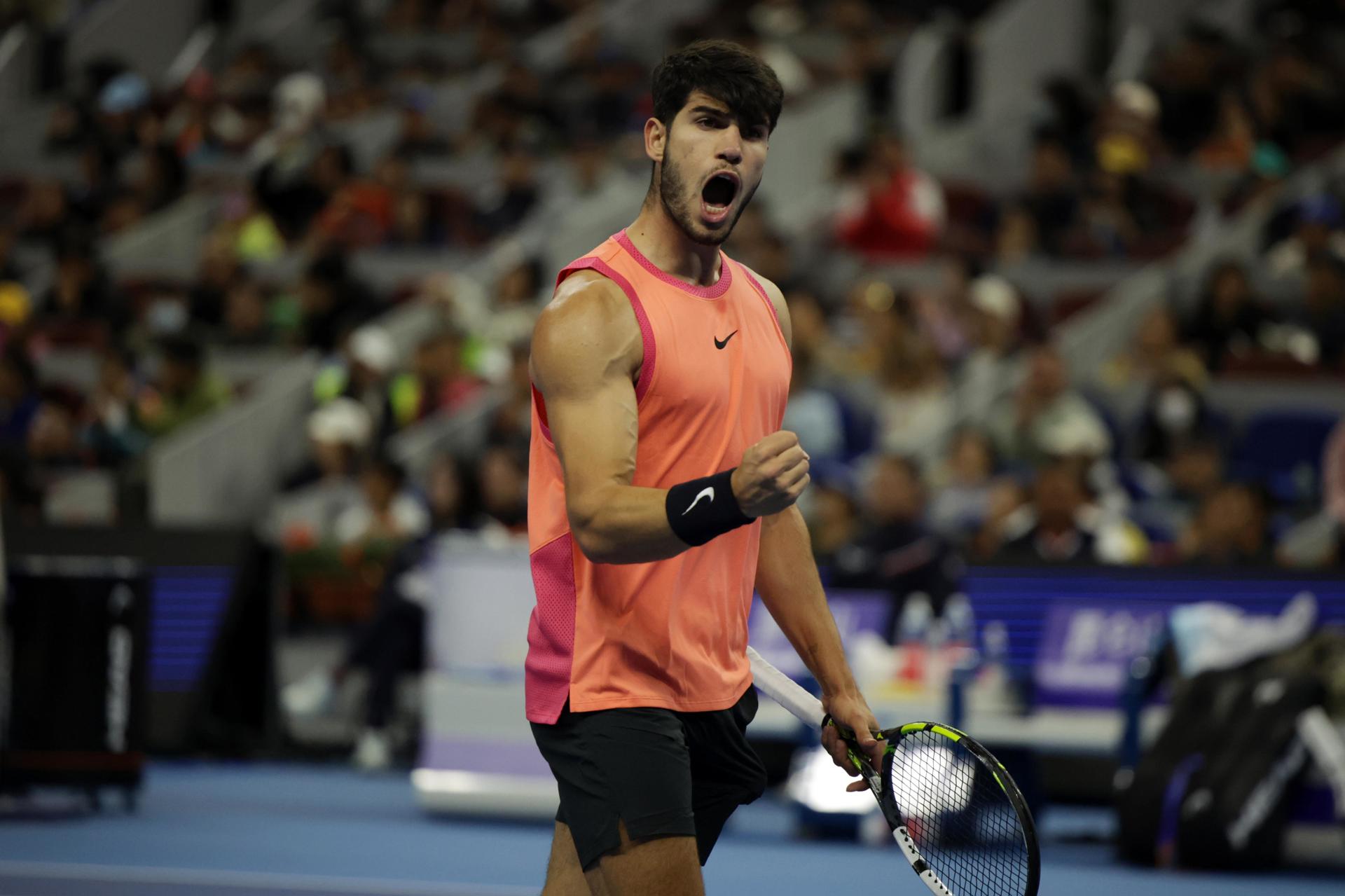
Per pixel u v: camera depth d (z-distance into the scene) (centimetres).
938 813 1018
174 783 2966
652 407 966
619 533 892
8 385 4078
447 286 4328
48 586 2509
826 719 1045
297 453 4081
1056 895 1980
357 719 3466
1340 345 3819
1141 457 3506
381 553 3484
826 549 3042
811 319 3978
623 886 953
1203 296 3869
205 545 3309
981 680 2591
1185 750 2238
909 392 3706
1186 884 2086
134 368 4312
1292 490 3447
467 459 3678
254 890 1938
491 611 2662
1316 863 2248
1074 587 2725
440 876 2069
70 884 1945
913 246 4547
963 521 3284
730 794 1035
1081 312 4359
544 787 2572
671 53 974
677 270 988
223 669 3356
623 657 972
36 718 2497
